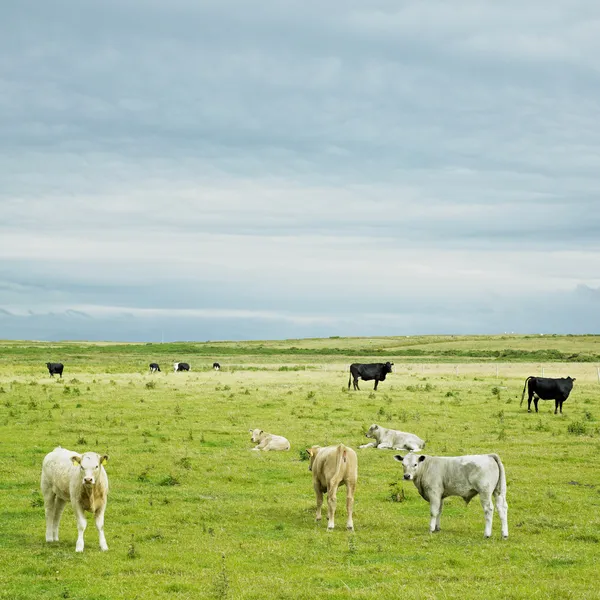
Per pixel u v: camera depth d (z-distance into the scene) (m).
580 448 26.31
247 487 20.45
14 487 19.97
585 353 104.50
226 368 77.38
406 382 55.28
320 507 16.80
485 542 14.72
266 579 12.16
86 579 12.26
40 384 50.91
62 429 29.77
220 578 11.96
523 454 25.08
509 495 19.31
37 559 13.38
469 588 11.57
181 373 66.94
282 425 31.75
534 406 39.25
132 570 12.86
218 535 15.42
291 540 14.98
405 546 14.45
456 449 26.14
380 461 24.42
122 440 27.55
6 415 33.78
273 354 116.25
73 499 13.89
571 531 15.63
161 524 16.30
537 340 137.12
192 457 24.33
